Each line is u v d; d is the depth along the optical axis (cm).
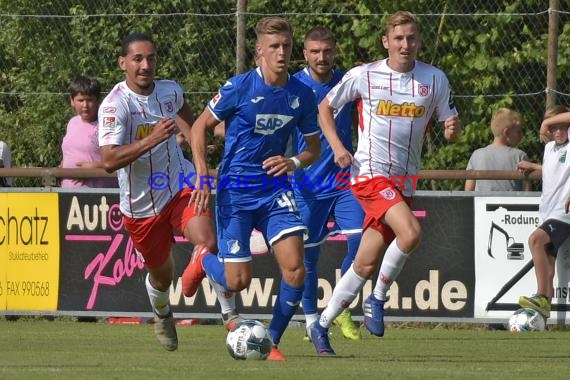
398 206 2491
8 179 3772
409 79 2539
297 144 2956
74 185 3606
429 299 3400
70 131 3606
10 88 4641
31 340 2933
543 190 3328
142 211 2489
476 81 4388
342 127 2941
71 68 4597
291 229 2314
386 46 2575
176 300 3494
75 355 2530
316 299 2973
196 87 4350
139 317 3506
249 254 2352
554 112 3291
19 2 4700
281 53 2259
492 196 3381
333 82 2962
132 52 2433
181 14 4012
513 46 4428
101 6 4603
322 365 2292
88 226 3512
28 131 4484
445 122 2562
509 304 3391
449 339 3106
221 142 4322
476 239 3391
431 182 4131
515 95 3803
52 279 3531
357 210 2972
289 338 3100
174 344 2581
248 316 3447
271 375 2080
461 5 4431
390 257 2505
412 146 2570
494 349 2805
